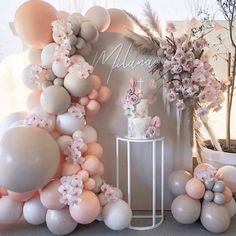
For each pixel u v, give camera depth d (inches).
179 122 54.6
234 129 66.9
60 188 45.0
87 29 48.9
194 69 49.0
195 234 48.4
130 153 55.6
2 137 44.2
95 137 52.4
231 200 50.8
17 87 61.6
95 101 51.3
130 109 49.7
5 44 64.7
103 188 49.0
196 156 58.6
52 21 49.7
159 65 52.2
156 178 56.3
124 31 54.5
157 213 55.7
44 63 49.4
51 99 47.0
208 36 60.9
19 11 49.4
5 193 48.7
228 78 56.3
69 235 48.0
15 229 50.1
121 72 54.1
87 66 48.0
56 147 45.6
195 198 49.1
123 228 48.4
